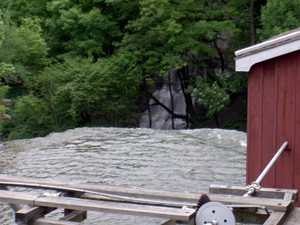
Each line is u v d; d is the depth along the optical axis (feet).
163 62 61.77
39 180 15.96
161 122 71.92
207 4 66.74
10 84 64.28
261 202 13.53
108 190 14.98
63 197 14.03
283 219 12.96
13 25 63.77
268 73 20.12
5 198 13.83
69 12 64.75
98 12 65.05
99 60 63.62
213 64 69.36
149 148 42.04
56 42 69.46
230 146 42.47
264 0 67.00
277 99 20.03
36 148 43.50
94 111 65.31
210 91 62.85
